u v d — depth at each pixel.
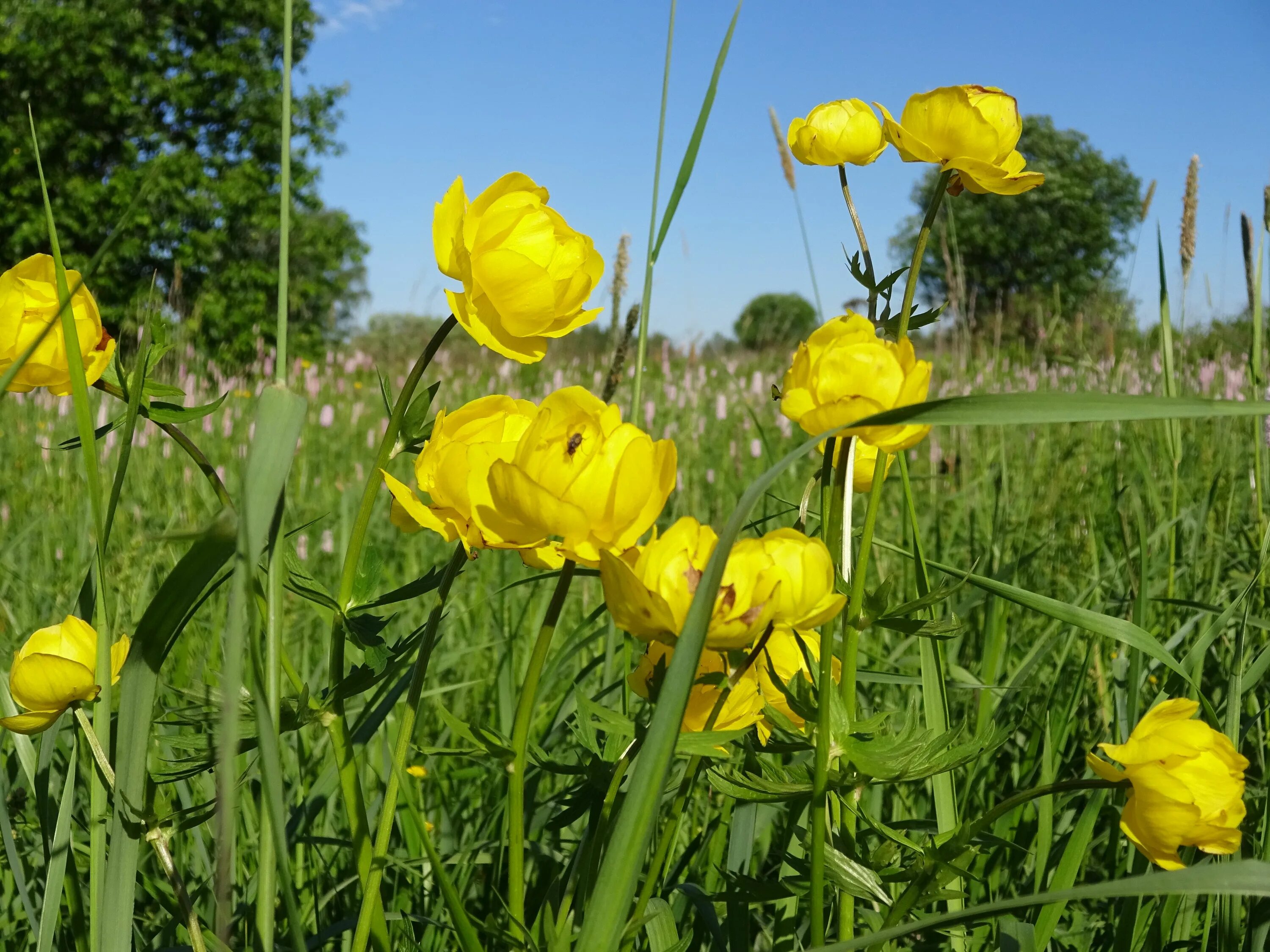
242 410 1.70
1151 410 0.28
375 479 0.35
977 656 0.73
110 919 0.34
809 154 0.42
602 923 0.29
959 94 0.39
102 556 0.36
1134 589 0.66
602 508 0.31
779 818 0.57
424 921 0.43
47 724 0.36
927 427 0.35
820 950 0.31
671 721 0.29
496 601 0.89
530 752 0.38
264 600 0.35
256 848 0.53
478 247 0.35
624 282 0.77
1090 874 0.54
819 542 0.33
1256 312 0.67
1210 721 0.43
